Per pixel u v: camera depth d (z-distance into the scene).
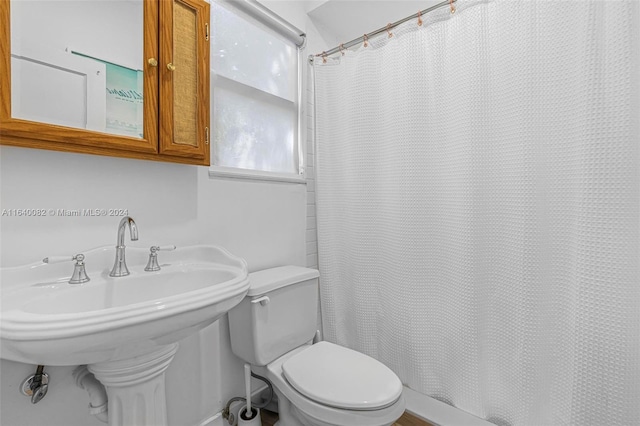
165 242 1.13
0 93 0.73
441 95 1.36
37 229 0.85
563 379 1.09
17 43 0.80
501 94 1.20
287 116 1.72
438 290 1.40
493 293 1.25
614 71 0.96
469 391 1.31
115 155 0.92
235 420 1.35
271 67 1.63
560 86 1.07
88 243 0.94
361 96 1.60
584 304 1.02
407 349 1.47
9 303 0.71
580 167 1.02
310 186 1.81
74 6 0.90
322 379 1.05
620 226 0.96
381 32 1.54
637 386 0.95
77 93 0.90
